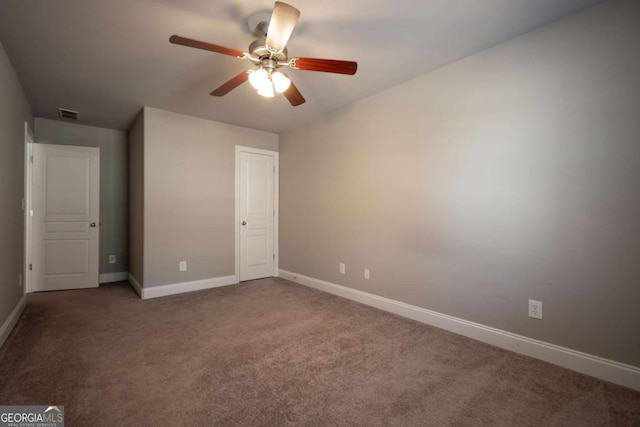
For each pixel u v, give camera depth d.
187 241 3.85
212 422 1.49
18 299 2.89
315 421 1.50
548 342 2.07
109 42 2.22
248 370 1.97
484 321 2.38
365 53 2.40
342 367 2.01
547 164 2.06
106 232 4.42
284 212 4.61
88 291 3.88
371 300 3.26
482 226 2.38
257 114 3.83
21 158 2.99
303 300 3.47
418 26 2.05
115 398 1.66
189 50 2.33
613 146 1.82
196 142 3.92
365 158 3.33
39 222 3.84
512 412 1.57
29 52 2.35
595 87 1.88
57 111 3.70
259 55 1.97
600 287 1.87
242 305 3.29
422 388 1.78
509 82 2.23
